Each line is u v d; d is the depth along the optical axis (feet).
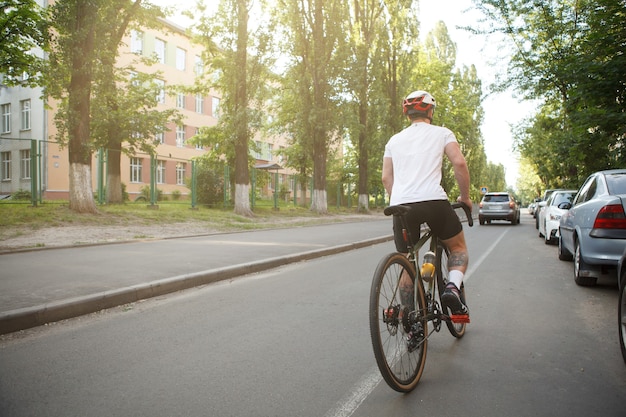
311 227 62.13
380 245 43.96
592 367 11.70
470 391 10.25
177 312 17.69
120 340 14.11
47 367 11.77
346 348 13.24
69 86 52.11
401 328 10.40
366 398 9.86
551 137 67.00
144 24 69.00
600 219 20.34
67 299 17.38
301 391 10.19
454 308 11.02
